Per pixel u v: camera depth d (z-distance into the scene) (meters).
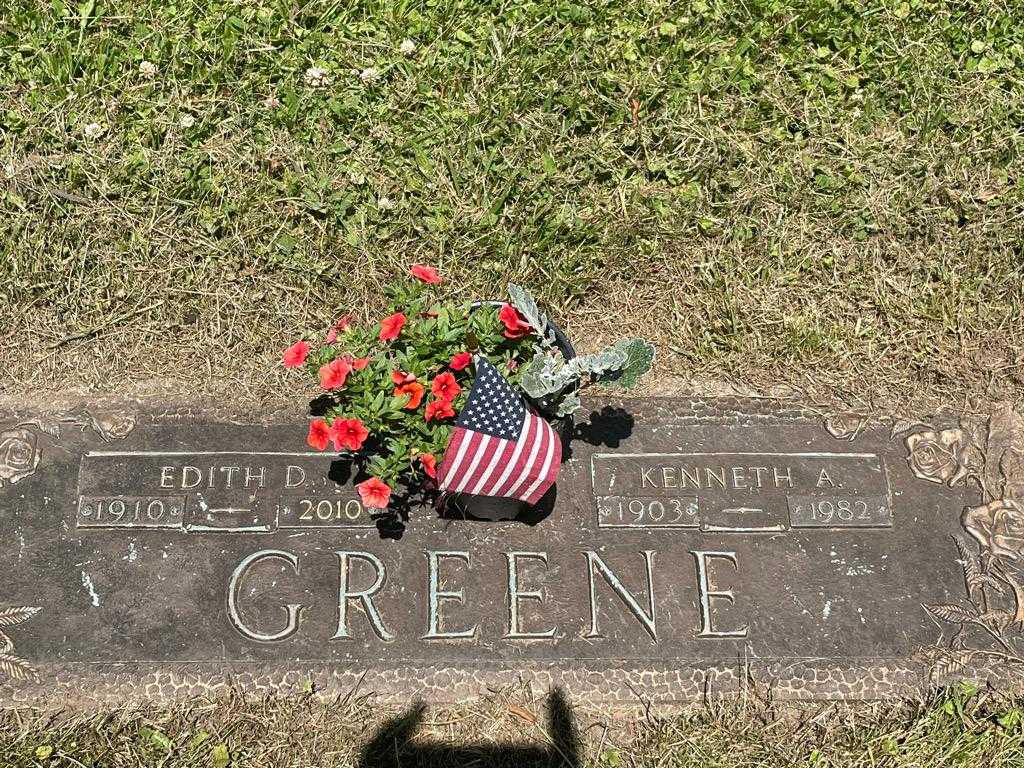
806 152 1.59
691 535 1.34
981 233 1.54
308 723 1.24
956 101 1.63
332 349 1.26
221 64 1.59
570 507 1.34
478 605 1.29
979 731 1.26
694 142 1.59
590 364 1.19
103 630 1.26
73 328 1.43
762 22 1.68
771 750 1.25
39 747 1.21
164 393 1.39
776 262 1.52
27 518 1.30
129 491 1.32
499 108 1.58
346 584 1.29
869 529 1.35
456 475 1.20
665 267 1.52
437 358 1.22
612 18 1.67
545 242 1.50
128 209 1.49
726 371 1.45
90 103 1.55
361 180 1.53
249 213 1.50
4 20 1.59
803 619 1.31
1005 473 1.39
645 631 1.29
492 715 1.26
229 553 1.30
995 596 1.33
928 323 1.49
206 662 1.26
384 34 1.64
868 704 1.28
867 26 1.69
